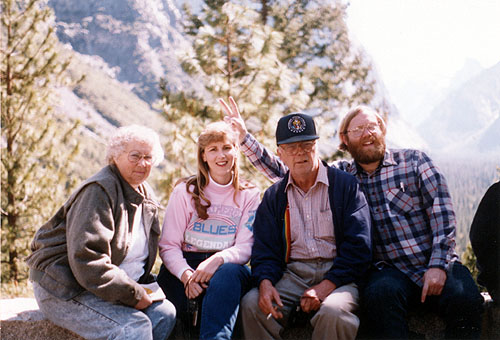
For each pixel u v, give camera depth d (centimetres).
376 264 207
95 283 168
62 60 697
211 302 187
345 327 180
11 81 656
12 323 198
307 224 206
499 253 203
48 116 671
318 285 193
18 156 637
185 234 214
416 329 206
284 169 248
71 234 170
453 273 193
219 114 473
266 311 189
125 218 183
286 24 693
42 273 179
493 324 208
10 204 634
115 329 170
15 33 654
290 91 508
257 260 203
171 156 463
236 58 513
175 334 205
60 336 195
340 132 222
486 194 207
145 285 192
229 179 218
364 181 215
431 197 203
